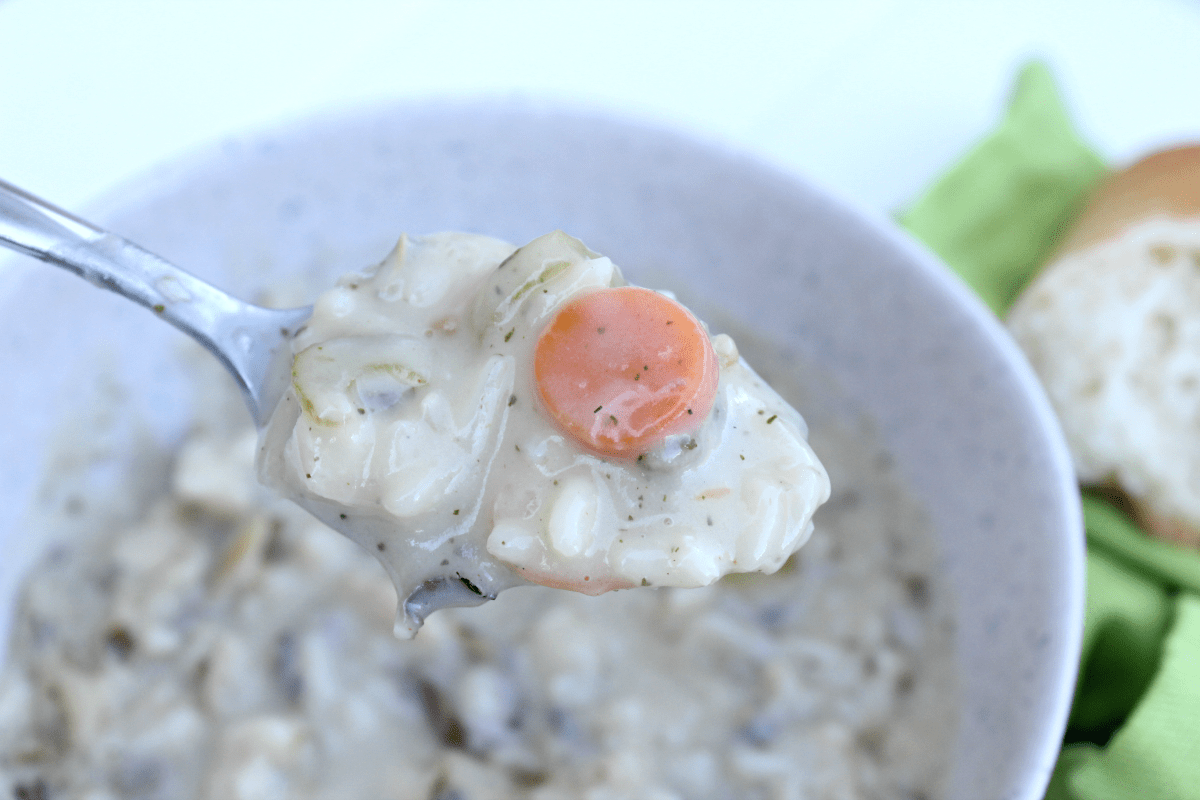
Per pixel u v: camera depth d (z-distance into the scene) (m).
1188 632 0.22
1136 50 0.30
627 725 0.23
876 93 0.29
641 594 0.24
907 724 0.22
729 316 0.24
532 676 0.23
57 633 0.23
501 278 0.19
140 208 0.22
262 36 0.29
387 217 0.24
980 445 0.22
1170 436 0.23
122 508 0.24
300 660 0.23
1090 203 0.26
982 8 0.30
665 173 0.24
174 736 0.22
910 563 0.23
